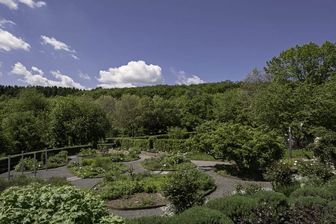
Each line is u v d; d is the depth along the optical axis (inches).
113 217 141.4
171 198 332.5
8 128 976.9
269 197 243.3
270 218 227.5
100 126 1385.3
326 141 512.1
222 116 1561.3
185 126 1822.1
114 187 474.0
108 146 1342.3
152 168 747.4
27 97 1489.9
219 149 621.9
